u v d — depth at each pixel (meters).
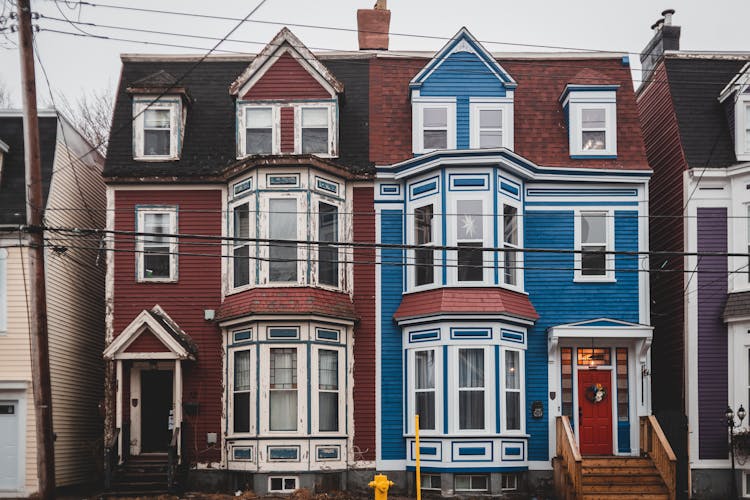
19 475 21.17
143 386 22.77
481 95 23.34
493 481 20.91
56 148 22.95
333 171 22.34
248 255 21.91
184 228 22.91
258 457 20.95
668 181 24.05
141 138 23.36
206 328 22.52
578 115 23.45
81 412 24.28
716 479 21.58
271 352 21.50
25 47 17.00
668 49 26.28
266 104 23.19
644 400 22.12
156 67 24.97
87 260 25.11
